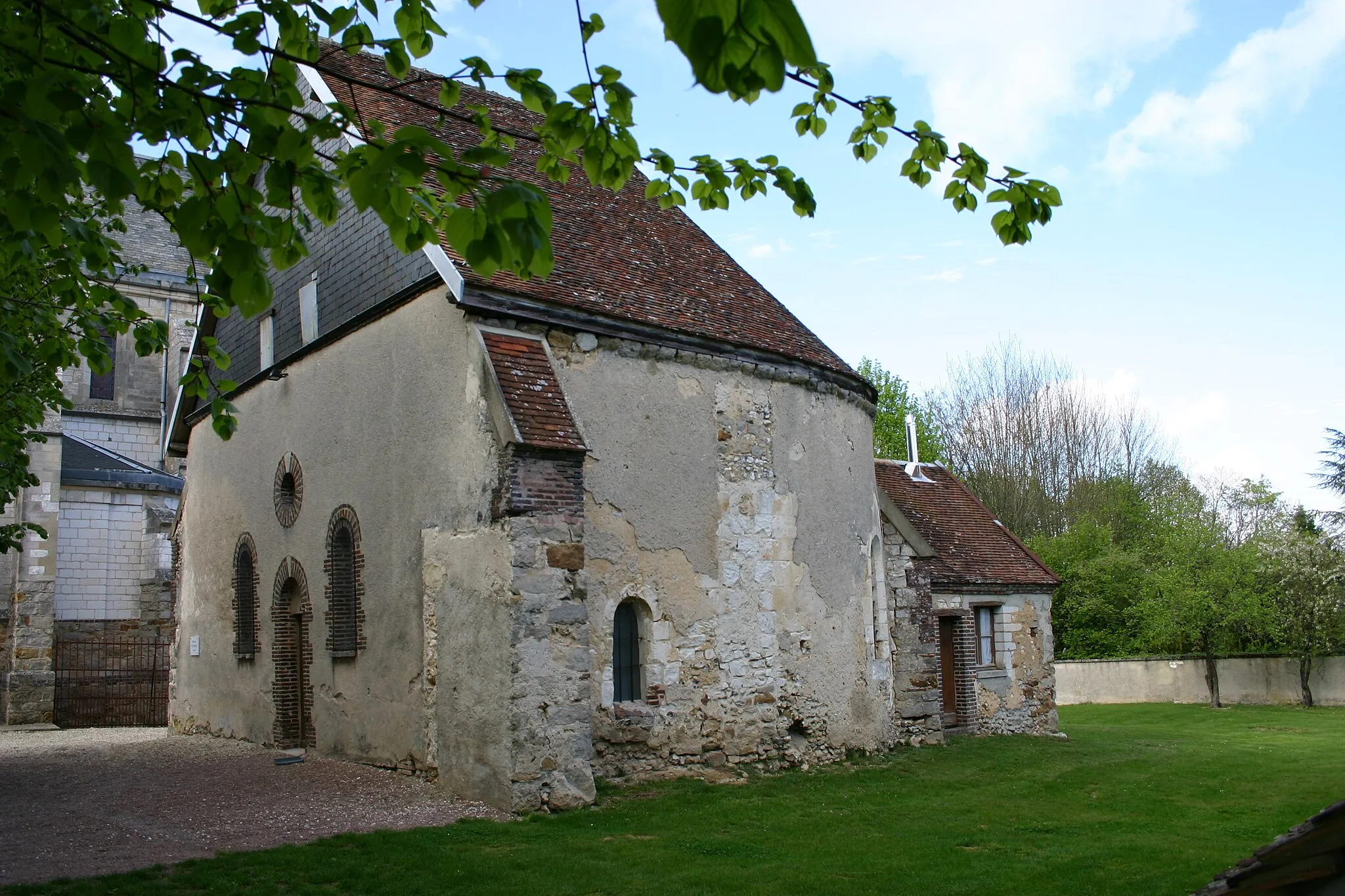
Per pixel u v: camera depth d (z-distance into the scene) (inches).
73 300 360.5
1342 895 139.1
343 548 559.5
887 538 689.0
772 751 550.0
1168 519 1685.5
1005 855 383.6
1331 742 805.9
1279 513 1603.1
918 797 504.7
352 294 558.6
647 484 509.0
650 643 501.4
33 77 169.0
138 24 187.2
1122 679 1352.1
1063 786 548.7
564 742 430.6
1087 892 331.3
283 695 609.6
